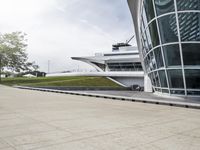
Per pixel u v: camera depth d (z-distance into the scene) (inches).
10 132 255.1
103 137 244.8
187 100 786.8
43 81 2353.6
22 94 924.0
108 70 2970.0
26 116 368.2
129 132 273.4
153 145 220.8
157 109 543.8
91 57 2997.0
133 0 1196.5
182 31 787.4
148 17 981.8
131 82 2474.2
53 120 337.4
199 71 792.3
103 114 419.5
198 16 764.6
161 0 834.2
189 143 232.2
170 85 884.6
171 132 282.5
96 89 1877.5
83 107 525.3
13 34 2219.5
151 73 1152.2
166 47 853.8
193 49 786.8
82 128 287.1
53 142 219.9
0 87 1549.0
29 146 204.4
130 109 522.6
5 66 2236.7
